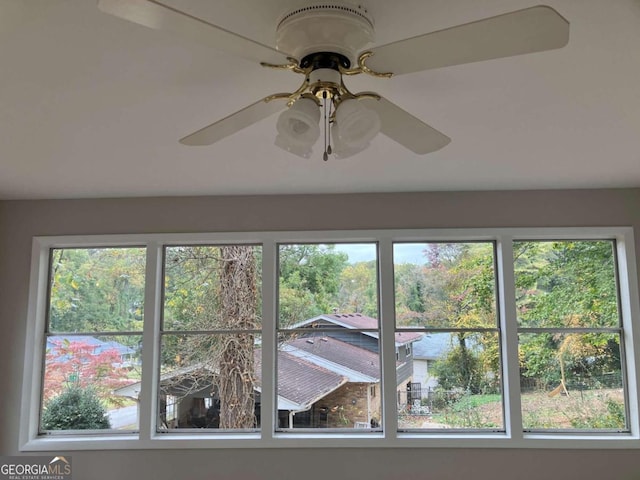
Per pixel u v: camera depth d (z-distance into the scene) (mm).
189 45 1755
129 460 3664
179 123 2432
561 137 2676
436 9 1547
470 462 3598
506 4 1529
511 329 3752
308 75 1541
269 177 3424
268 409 3719
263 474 3633
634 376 3656
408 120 1750
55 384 3867
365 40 1497
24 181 3424
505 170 3305
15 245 3879
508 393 3695
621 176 3469
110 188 3645
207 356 3924
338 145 1532
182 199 3932
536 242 3936
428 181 3564
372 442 3633
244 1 1474
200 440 3668
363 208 3883
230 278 4004
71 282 3990
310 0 1431
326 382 3863
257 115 1739
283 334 3936
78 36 1688
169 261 4023
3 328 3781
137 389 3848
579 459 3564
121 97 2148
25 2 1499
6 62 1848
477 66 1901
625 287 3760
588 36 1695
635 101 2227
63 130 2506
